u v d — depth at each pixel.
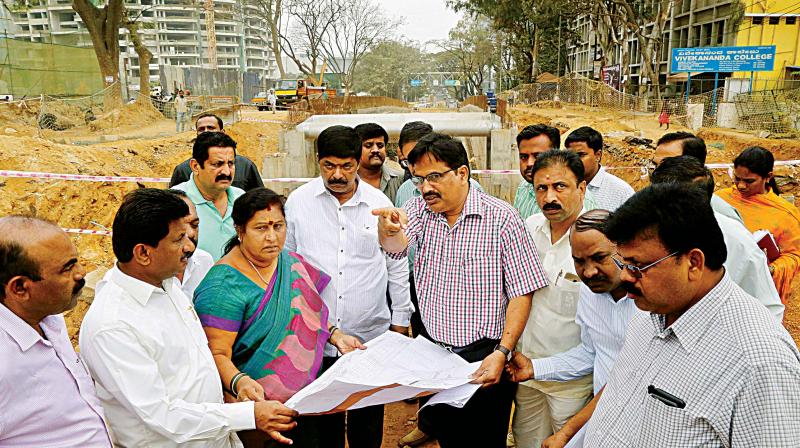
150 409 2.11
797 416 1.47
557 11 38.12
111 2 24.17
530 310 3.06
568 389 2.97
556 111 33.56
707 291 1.66
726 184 13.73
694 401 1.63
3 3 26.69
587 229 2.36
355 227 3.39
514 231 2.94
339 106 13.45
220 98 32.66
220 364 2.56
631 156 17.92
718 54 27.88
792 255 4.04
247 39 107.62
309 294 2.85
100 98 23.20
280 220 2.63
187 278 3.30
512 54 61.22
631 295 1.73
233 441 2.55
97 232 7.84
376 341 2.91
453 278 3.01
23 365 1.85
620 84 37.16
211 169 3.75
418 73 88.81
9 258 1.80
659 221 1.58
